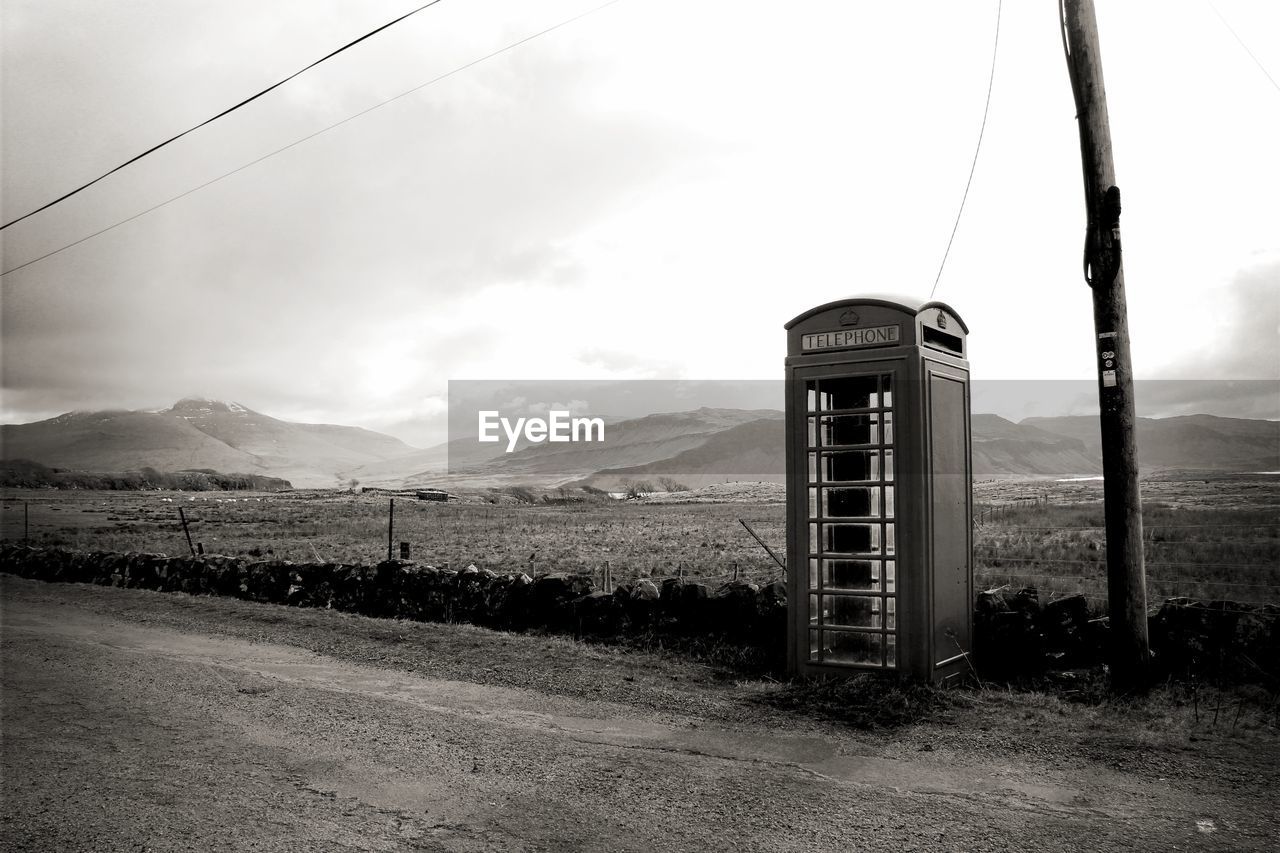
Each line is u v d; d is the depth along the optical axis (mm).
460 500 121188
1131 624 7605
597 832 4984
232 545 35688
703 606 10727
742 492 144000
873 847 4680
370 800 5566
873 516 8703
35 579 21953
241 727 7395
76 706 8172
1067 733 6656
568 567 23172
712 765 6211
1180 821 4941
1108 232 7812
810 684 8484
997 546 18781
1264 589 10766
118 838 4949
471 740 6930
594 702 8188
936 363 8555
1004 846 4652
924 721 7176
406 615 14117
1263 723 6625
